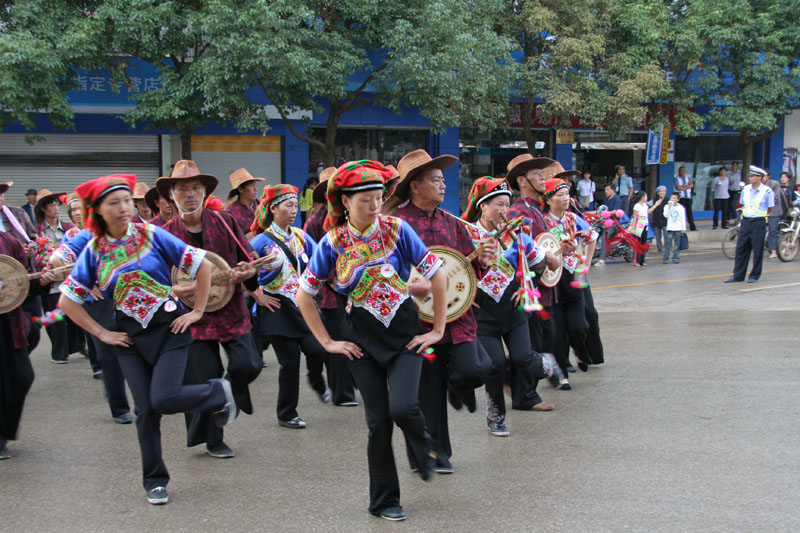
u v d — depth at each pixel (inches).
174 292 186.2
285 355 247.6
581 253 280.8
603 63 783.1
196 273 184.5
